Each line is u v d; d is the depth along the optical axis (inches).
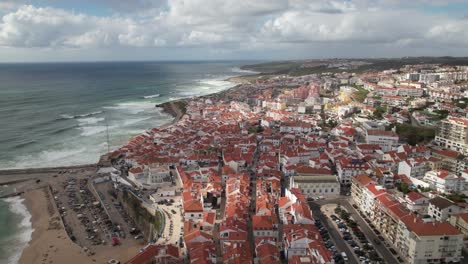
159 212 7564.0
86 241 7180.1
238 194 7829.7
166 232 6830.7
